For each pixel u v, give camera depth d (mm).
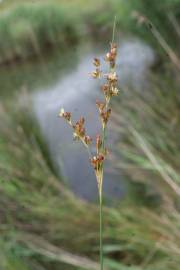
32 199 2471
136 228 2102
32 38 8367
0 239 2303
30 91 5508
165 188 2264
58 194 2582
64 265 2223
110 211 2293
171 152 2502
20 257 2229
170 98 2898
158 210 2357
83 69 5691
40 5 8352
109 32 6742
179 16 3582
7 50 8445
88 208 2383
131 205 2457
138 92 3115
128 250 2236
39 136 3197
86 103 4074
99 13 7168
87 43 6992
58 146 3406
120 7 4004
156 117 2713
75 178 3205
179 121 2662
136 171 2506
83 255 2236
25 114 3381
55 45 8320
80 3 8047
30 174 2664
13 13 8430
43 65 7223
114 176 2924
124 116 2816
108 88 706
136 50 4359
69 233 2301
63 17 8336
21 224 2395
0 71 7949
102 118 703
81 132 705
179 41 3379
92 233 2219
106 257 2229
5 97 5543
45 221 2381
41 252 2158
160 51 3539
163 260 1963
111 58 707
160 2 3555
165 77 3225
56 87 5281
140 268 1967
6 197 2504
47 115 4066
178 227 1992
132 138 2664
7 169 2648
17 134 3078
